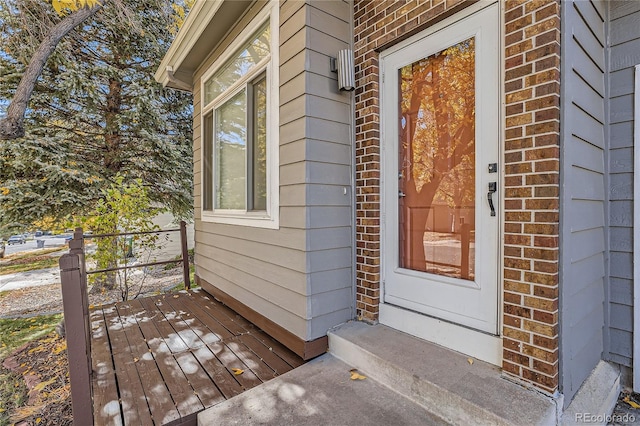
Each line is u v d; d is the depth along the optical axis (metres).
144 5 6.82
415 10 2.20
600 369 1.97
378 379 2.00
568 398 1.62
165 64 4.57
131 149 7.09
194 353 2.54
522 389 1.61
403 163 2.41
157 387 2.06
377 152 2.53
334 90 2.52
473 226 1.98
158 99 7.21
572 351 1.66
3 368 3.27
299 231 2.42
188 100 7.77
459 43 2.02
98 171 6.58
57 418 2.42
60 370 3.19
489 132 1.86
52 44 4.95
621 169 2.06
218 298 3.96
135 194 5.14
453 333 2.04
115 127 6.77
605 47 2.06
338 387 1.96
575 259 1.66
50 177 5.80
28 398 2.71
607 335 2.12
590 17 1.84
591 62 1.86
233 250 3.52
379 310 2.54
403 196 2.41
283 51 2.58
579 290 1.73
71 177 5.98
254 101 3.14
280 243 2.65
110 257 4.72
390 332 2.36
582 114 1.74
